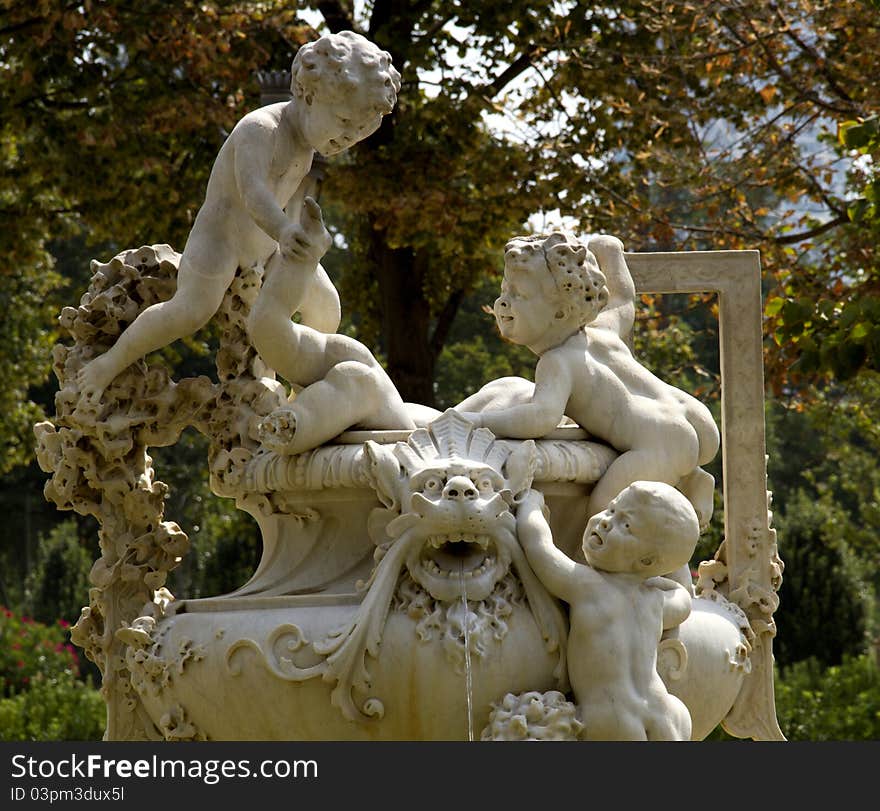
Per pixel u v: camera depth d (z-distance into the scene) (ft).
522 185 56.18
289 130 22.16
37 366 84.28
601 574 19.29
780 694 64.80
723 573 24.63
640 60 55.47
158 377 23.25
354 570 21.15
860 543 86.89
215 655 20.10
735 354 24.95
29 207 65.26
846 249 56.13
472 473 19.39
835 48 55.06
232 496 22.66
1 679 70.18
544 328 21.63
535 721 18.95
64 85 58.85
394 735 19.54
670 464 21.38
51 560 115.24
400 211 54.60
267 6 59.21
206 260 22.72
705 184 57.98
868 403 68.28
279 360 21.38
